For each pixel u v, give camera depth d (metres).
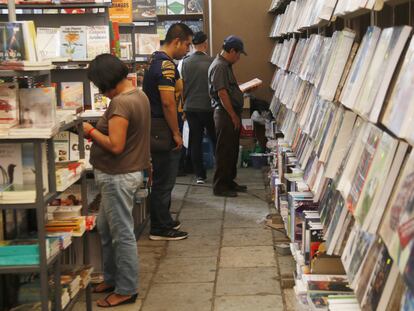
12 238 2.89
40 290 2.80
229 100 6.05
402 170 1.42
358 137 2.00
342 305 2.16
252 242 4.75
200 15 8.16
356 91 1.98
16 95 2.70
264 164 7.62
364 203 1.65
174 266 4.28
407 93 1.39
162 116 4.56
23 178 2.74
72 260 3.85
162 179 4.79
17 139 2.60
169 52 4.54
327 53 2.72
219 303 3.61
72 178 3.09
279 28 6.75
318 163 2.88
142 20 7.11
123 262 3.55
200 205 5.96
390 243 1.34
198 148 6.75
